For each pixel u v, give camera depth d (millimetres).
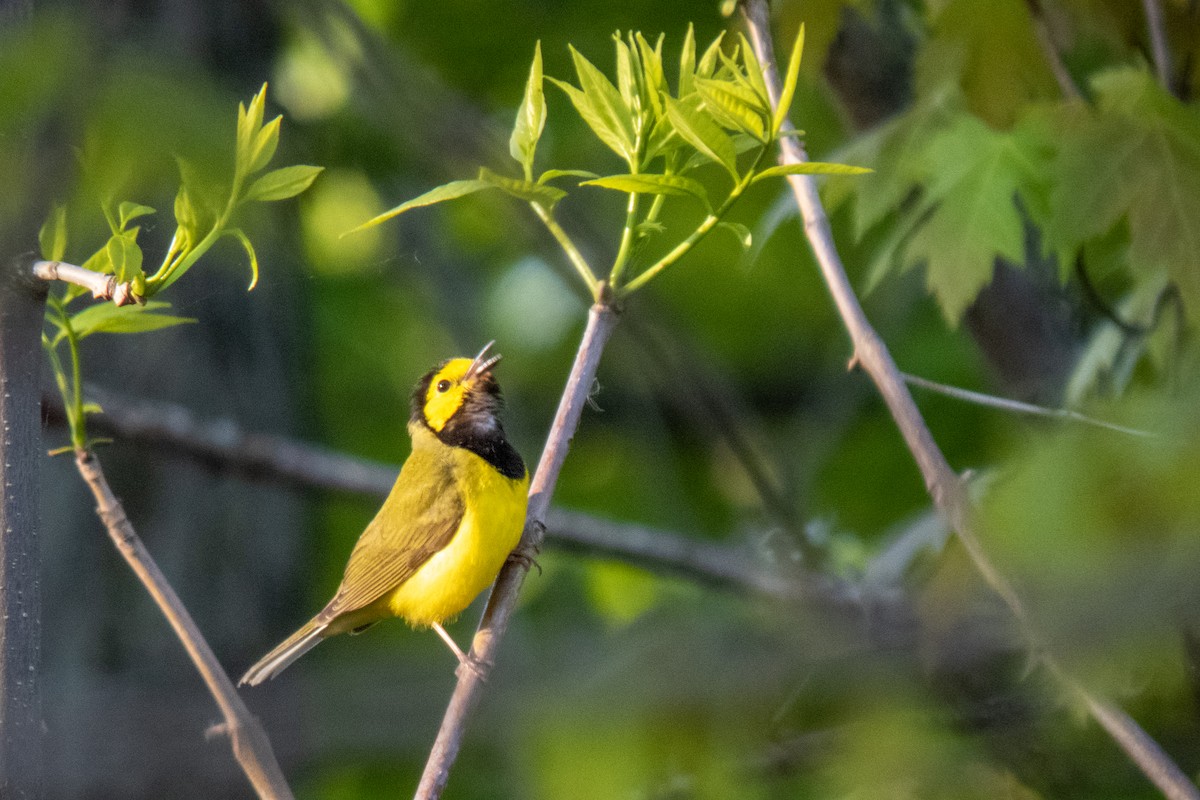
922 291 17938
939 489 6785
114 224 5238
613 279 7125
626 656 3699
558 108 18172
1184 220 8367
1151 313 9406
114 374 13672
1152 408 4457
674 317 15328
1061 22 10305
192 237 5379
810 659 3984
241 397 14203
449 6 18406
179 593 13516
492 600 7867
